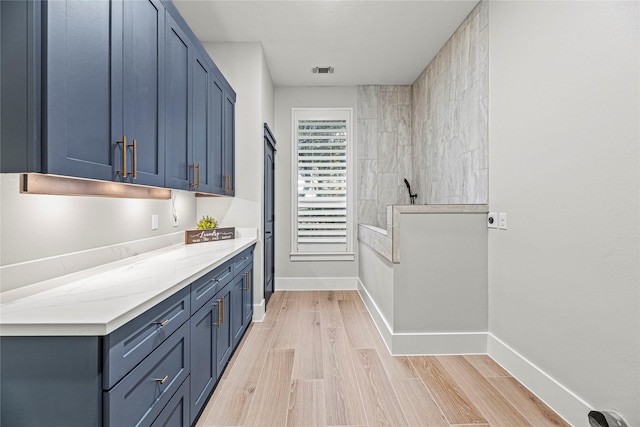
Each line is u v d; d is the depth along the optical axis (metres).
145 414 1.23
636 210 1.49
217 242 3.06
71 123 1.20
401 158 4.80
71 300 1.19
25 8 1.06
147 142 1.75
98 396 1.00
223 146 3.10
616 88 1.57
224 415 1.90
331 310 3.86
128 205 2.22
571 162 1.84
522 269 2.27
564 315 1.91
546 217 2.04
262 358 2.62
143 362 1.21
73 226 1.70
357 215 4.81
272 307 3.97
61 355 0.99
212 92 2.79
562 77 1.89
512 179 2.37
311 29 3.30
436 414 1.92
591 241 1.72
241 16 3.08
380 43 3.56
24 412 0.99
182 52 2.20
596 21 1.67
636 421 1.50
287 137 4.79
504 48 2.45
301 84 4.71
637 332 1.50
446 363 2.55
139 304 1.15
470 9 2.93
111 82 1.43
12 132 1.07
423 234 2.68
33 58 1.06
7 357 0.99
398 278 2.68
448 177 3.48
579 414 1.79
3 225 1.32
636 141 1.48
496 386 2.23
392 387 2.21
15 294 1.27
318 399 2.06
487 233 2.70
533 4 2.13
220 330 2.22
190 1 2.85
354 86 4.80
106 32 1.40
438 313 2.70
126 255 2.15
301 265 4.82
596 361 1.70
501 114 2.50
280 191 4.80
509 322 2.42
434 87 3.89
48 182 1.39
